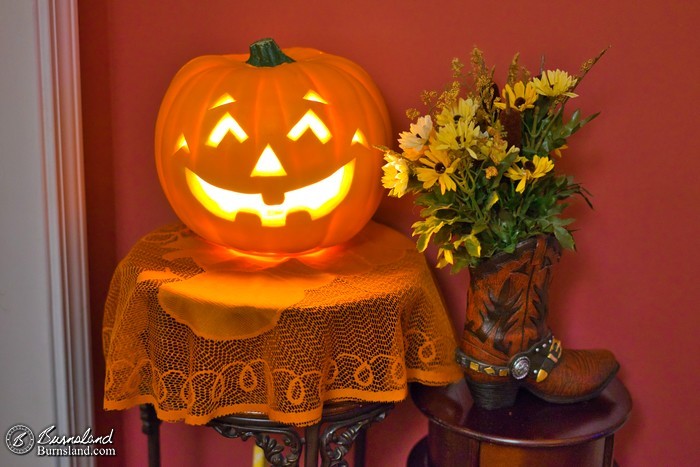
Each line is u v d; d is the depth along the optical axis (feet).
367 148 4.55
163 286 4.27
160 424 5.61
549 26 4.98
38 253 5.11
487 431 4.35
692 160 5.01
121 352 4.42
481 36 5.07
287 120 4.29
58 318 5.20
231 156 4.29
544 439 4.28
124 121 5.50
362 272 4.60
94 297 5.59
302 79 4.42
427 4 5.09
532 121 4.28
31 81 4.86
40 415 5.36
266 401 4.32
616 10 4.88
